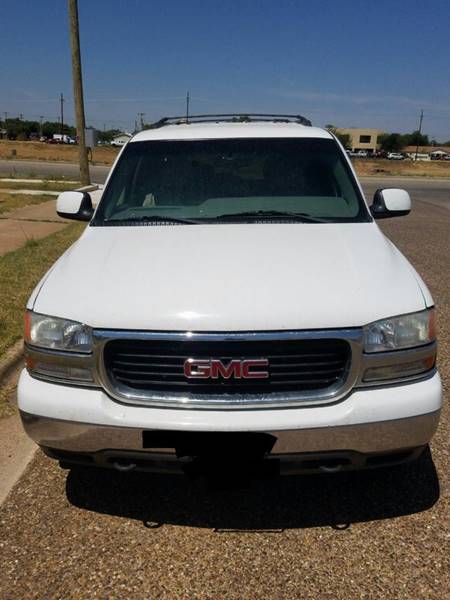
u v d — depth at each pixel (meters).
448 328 5.38
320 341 2.29
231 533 2.58
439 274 7.85
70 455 2.50
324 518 2.67
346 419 2.28
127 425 2.30
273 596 2.22
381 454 2.39
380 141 127.38
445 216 15.82
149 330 2.29
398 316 2.38
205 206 3.45
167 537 2.56
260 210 3.41
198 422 2.25
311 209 3.43
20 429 3.49
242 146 3.81
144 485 2.94
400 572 2.33
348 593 2.23
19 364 4.33
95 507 2.77
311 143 3.86
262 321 2.27
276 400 2.28
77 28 17.61
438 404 2.40
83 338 2.36
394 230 12.55
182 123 4.68
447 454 3.18
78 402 2.36
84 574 2.34
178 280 2.49
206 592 2.25
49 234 9.75
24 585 2.29
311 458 2.33
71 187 18.77
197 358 2.27
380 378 2.35
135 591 2.26
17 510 2.75
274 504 2.78
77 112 18.47
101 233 3.20
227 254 2.76
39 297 2.56
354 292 2.42
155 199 3.53
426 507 2.73
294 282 2.46
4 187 18.45
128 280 2.53
